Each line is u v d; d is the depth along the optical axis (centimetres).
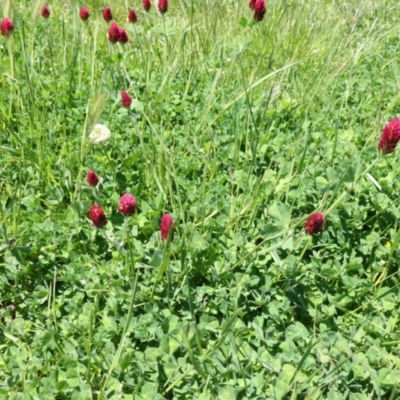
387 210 56
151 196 59
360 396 40
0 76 81
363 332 45
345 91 78
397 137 44
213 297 49
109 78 83
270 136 69
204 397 40
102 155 67
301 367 42
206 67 88
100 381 42
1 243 54
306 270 50
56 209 60
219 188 60
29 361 43
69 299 50
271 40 93
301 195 57
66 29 105
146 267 49
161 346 43
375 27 103
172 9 118
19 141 63
